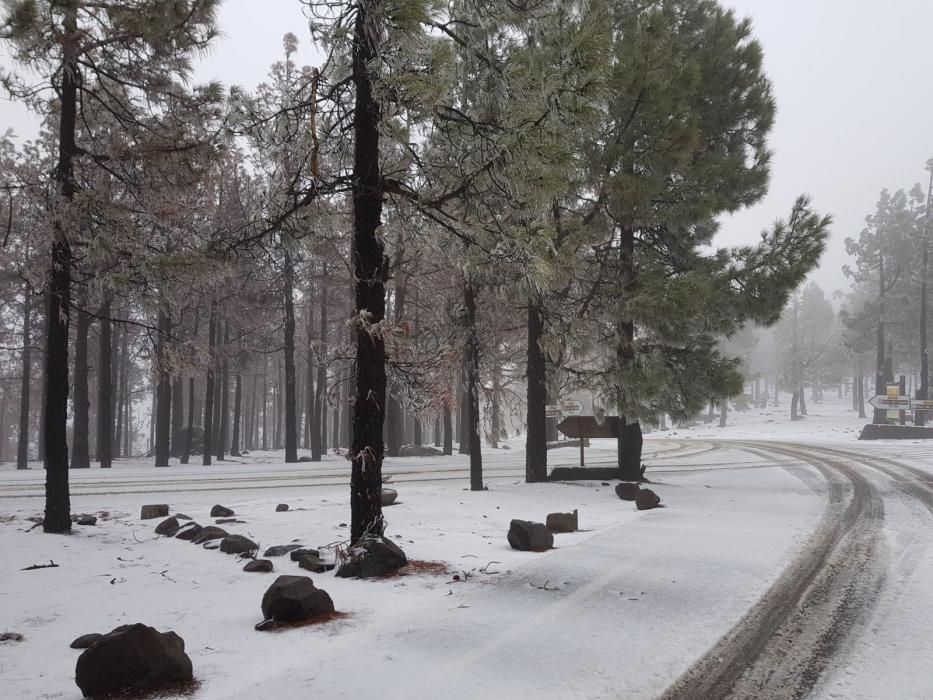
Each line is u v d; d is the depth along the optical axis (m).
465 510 12.14
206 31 10.24
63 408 10.21
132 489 16.86
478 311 15.67
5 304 31.42
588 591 6.24
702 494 13.79
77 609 6.01
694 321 14.85
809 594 6.14
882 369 48.81
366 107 7.71
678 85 13.31
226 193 14.95
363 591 6.35
